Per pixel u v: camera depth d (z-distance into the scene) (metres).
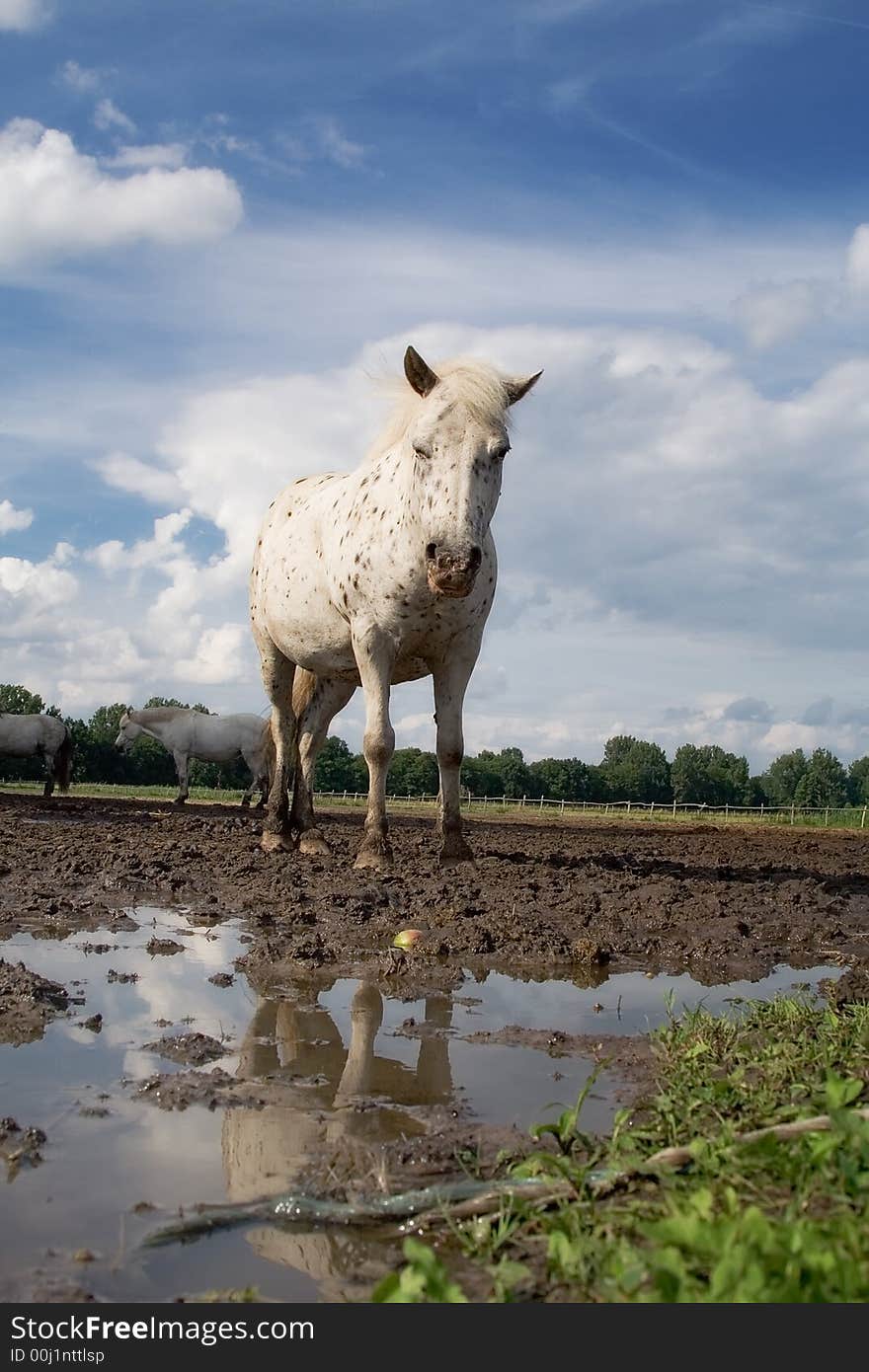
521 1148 2.97
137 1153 2.93
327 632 8.97
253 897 7.01
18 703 87.00
